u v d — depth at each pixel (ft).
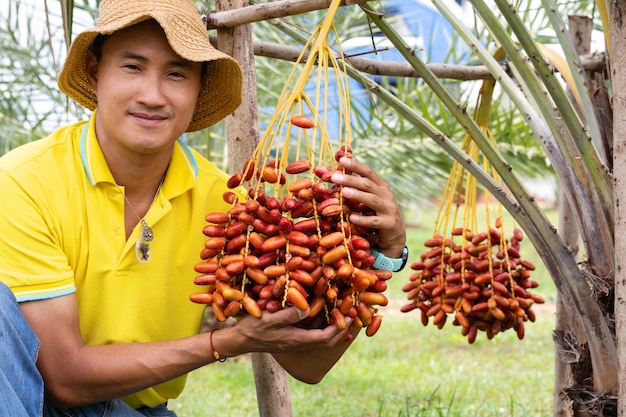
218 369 20.44
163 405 8.96
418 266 9.30
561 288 8.32
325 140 7.02
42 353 7.05
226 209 8.35
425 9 20.03
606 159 8.49
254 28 17.89
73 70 7.82
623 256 6.77
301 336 6.86
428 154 18.90
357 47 18.81
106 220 7.64
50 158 7.55
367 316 6.88
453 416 13.67
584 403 8.09
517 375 18.47
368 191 6.86
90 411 7.70
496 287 8.80
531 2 15.16
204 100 8.37
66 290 7.14
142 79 7.05
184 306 8.18
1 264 7.02
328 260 6.40
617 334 6.85
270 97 19.11
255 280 6.52
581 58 9.73
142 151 7.22
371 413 14.83
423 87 19.01
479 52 8.68
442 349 22.25
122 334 7.73
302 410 15.23
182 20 7.22
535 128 8.59
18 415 6.40
